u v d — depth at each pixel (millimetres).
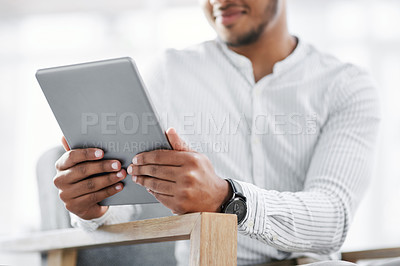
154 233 890
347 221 1210
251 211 960
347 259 1326
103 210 1092
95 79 871
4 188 5023
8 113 5133
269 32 1446
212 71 1496
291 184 1403
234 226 819
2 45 5180
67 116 946
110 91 870
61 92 919
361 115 1398
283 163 1403
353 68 1481
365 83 1458
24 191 5016
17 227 4914
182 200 867
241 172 1399
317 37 4586
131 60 831
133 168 917
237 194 934
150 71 1580
